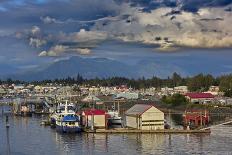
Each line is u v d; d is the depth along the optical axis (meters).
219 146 141.38
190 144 146.25
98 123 190.12
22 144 151.75
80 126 187.00
